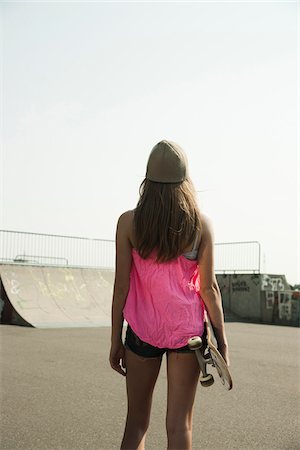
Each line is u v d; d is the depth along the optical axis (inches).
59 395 255.4
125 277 118.1
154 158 117.6
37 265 749.3
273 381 303.1
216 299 116.8
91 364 349.7
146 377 117.3
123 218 119.0
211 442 186.7
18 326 631.8
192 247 115.8
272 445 183.6
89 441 184.5
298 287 914.1
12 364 346.0
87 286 788.6
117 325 119.5
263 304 859.4
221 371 112.3
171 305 114.0
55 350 418.0
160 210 114.9
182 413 114.0
